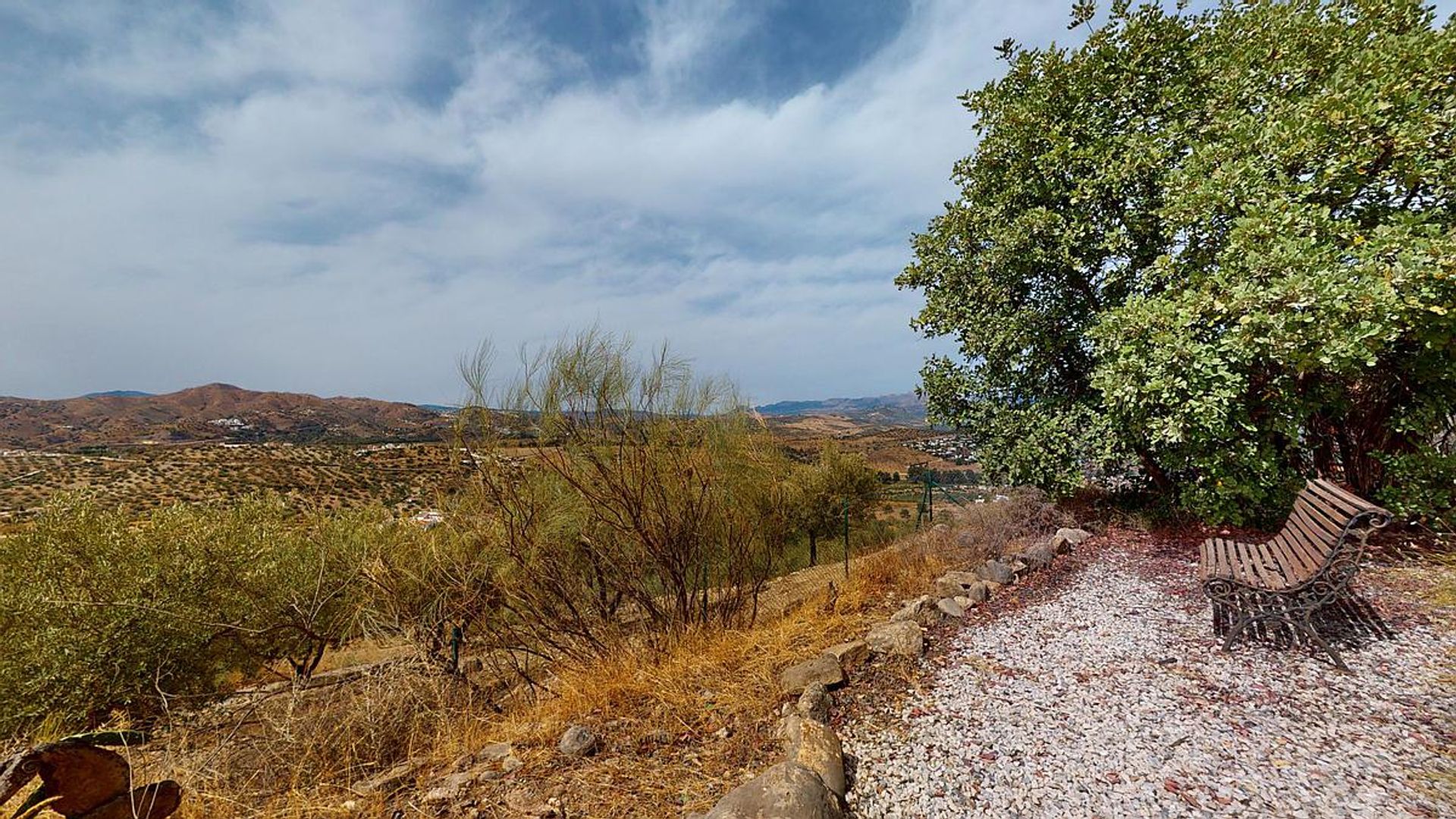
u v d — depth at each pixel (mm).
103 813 2104
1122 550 5930
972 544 6055
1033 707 3027
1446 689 2861
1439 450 5605
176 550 5812
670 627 4562
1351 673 3102
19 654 5371
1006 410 7152
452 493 4695
